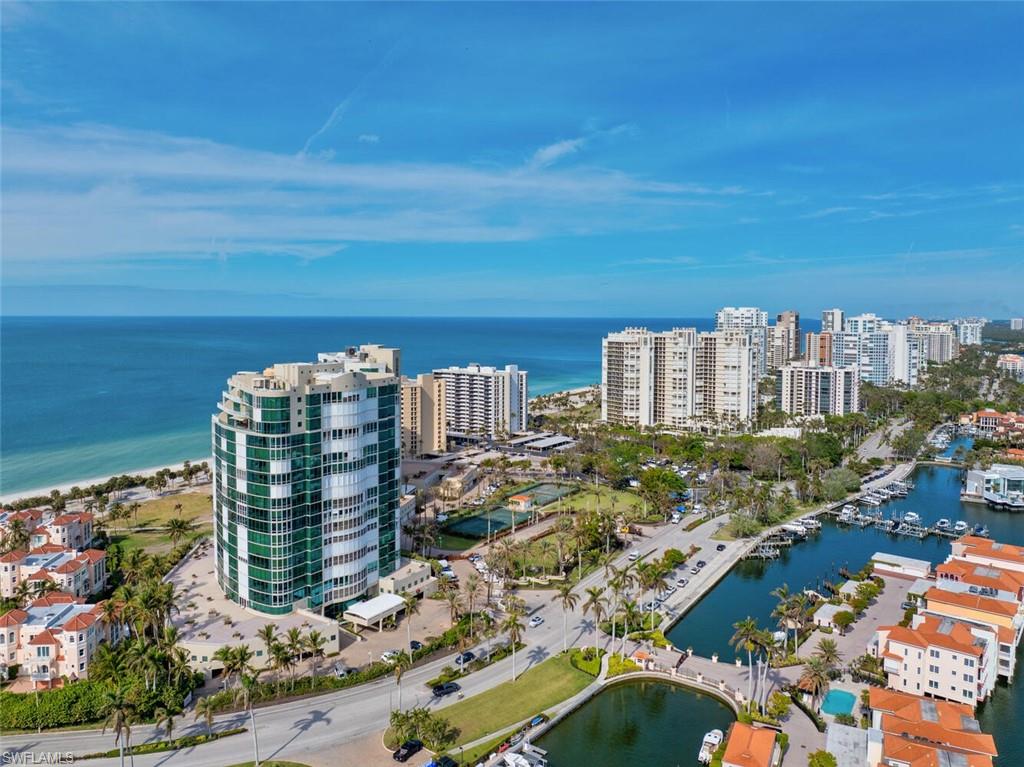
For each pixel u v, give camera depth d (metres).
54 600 157.75
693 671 149.50
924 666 139.62
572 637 164.62
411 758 117.19
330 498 168.50
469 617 171.75
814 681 134.62
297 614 161.25
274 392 156.75
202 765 115.12
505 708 133.88
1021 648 164.00
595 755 123.38
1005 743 128.00
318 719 129.00
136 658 128.38
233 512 166.88
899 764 107.94
